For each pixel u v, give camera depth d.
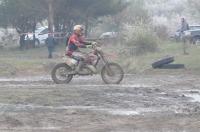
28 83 42.78
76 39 42.44
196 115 26.66
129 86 40.19
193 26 94.81
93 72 42.34
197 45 72.56
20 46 97.19
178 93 35.88
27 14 94.12
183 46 67.12
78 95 34.22
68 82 42.62
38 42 104.62
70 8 97.38
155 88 38.62
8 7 96.44
